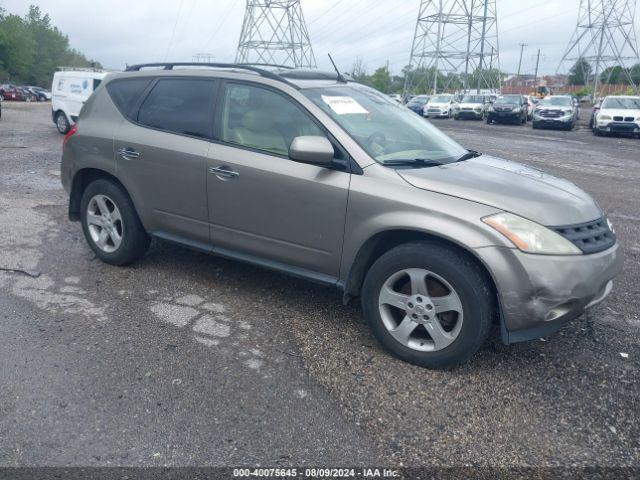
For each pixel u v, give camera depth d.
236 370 3.56
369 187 3.70
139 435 2.93
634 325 4.37
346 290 3.90
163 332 4.02
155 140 4.70
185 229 4.68
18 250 5.62
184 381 3.41
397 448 2.91
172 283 4.90
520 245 3.29
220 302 4.55
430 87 67.62
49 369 3.49
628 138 21.89
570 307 3.39
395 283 3.70
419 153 4.18
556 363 3.77
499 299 3.34
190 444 2.87
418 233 3.65
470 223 3.37
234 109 4.41
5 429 2.93
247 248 4.37
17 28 89.00
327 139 3.94
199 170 4.44
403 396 3.34
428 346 3.63
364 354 3.81
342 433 3.00
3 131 17.25
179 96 4.74
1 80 88.19
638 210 8.37
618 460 2.87
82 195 5.45
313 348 3.86
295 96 4.14
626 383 3.55
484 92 57.88
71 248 5.75
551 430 3.08
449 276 3.42
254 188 4.17
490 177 3.81
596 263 3.44
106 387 3.32
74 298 4.54
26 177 9.45
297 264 4.14
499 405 3.29
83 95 16.30
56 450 2.79
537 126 26.52
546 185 3.87
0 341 3.80
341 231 3.83
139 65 5.23
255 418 3.09
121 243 5.08
